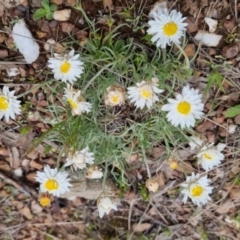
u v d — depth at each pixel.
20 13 0.42
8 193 0.52
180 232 0.53
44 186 0.45
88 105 0.41
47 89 0.45
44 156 0.50
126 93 0.43
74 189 0.50
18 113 0.44
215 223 0.52
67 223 0.54
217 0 0.42
